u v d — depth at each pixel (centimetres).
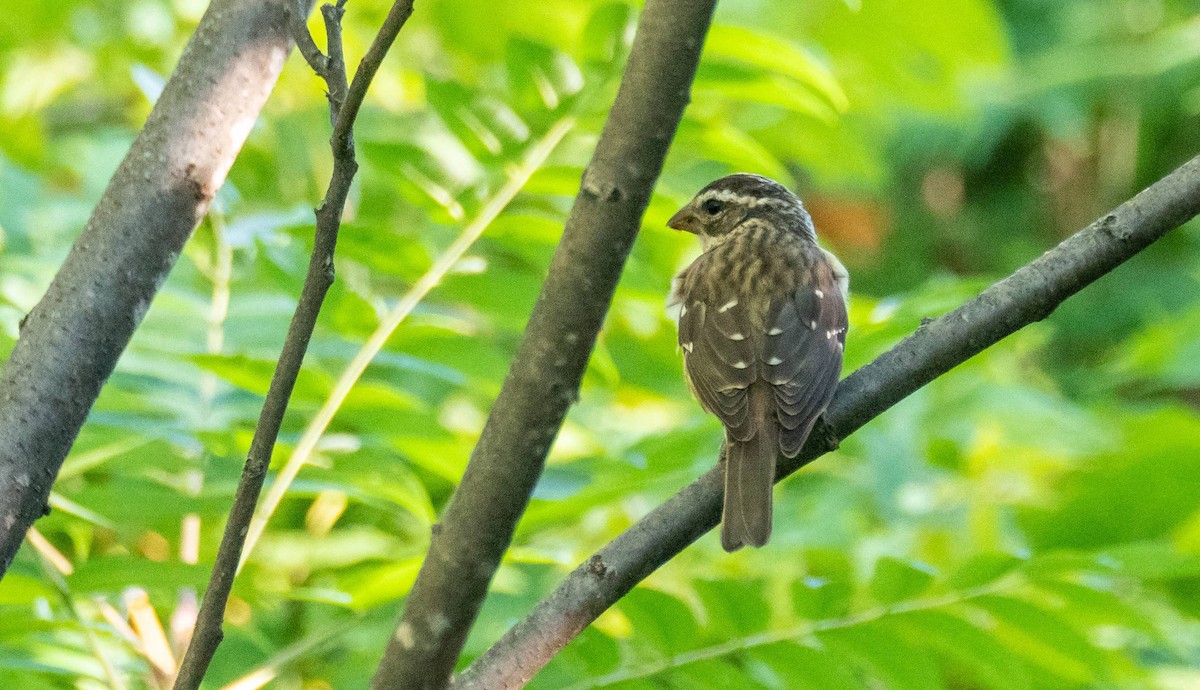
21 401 548
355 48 1268
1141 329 2020
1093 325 2073
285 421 813
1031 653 762
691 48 479
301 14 625
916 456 1151
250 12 609
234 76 600
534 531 914
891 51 1494
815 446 713
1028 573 701
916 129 2102
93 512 700
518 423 481
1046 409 1198
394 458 777
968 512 1120
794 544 1042
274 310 931
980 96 2139
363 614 683
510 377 486
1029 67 2161
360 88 471
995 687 725
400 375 1112
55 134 1479
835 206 2006
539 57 831
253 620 944
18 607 679
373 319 808
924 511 1122
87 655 729
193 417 805
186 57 603
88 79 1383
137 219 578
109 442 739
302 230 827
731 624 708
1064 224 2356
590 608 569
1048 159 2364
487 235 834
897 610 710
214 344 838
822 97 912
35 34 1288
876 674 710
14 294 893
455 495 490
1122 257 627
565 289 480
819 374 756
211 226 864
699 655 707
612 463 809
